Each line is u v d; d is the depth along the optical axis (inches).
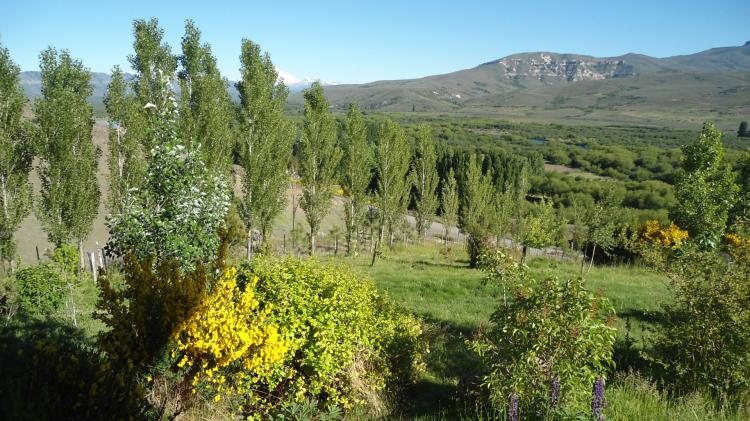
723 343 286.2
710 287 302.4
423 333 439.5
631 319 516.1
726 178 609.0
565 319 247.6
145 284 249.3
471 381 311.7
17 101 735.7
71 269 499.8
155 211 339.6
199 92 840.3
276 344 261.4
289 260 369.7
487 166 2726.4
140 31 802.8
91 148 816.3
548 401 232.5
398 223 1439.5
